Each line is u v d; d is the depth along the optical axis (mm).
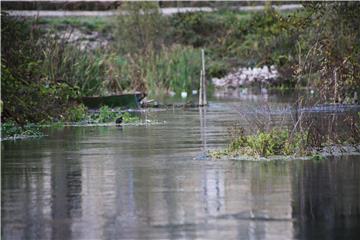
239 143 36312
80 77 76688
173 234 20719
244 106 68625
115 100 68812
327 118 40000
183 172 30281
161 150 37719
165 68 101562
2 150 38344
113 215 22953
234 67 121688
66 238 20516
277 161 33031
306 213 22797
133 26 121375
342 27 57875
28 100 53750
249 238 20219
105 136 45094
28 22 80125
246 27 132250
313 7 57875
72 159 34688
